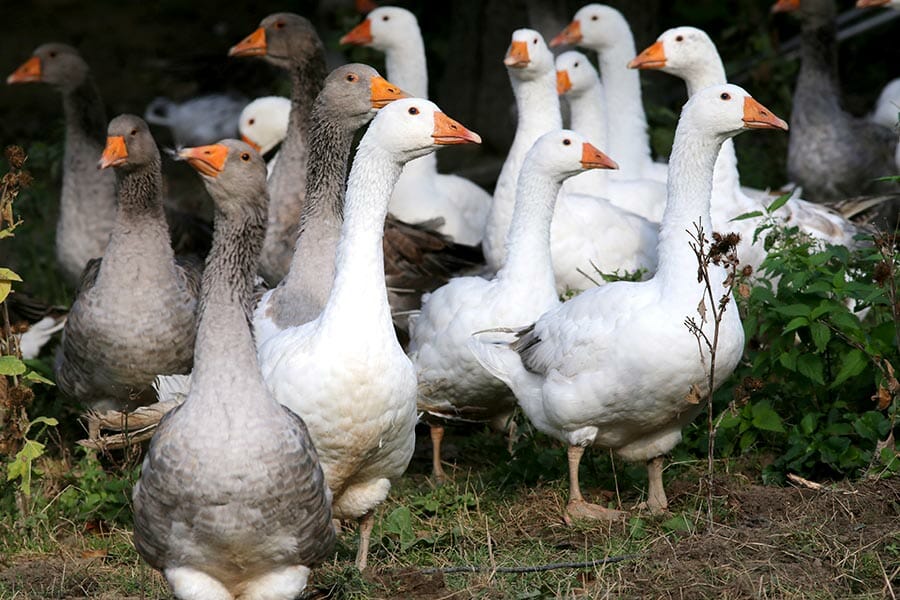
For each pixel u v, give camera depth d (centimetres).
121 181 1045
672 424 938
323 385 830
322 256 1055
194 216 1444
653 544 875
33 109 2286
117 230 1044
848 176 1589
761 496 934
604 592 809
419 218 1417
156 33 2677
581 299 945
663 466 1038
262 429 709
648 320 889
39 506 1009
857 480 948
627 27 1478
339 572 856
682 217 922
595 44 1483
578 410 923
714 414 1065
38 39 2664
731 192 1263
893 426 957
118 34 2684
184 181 1883
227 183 775
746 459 1045
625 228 1248
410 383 861
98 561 926
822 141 1592
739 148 1828
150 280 1045
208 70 2103
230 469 700
